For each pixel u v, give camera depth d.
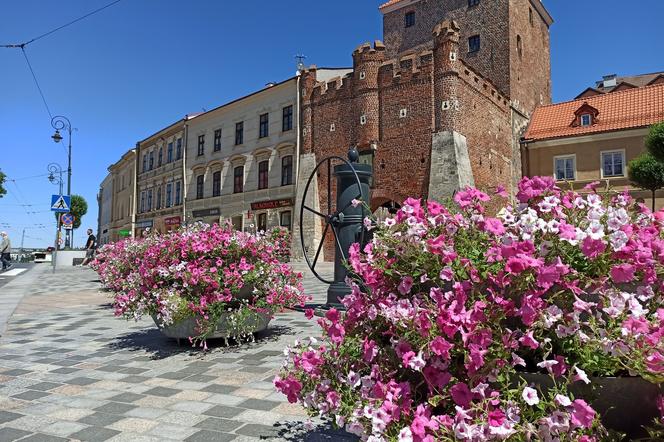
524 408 2.09
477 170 23.23
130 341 6.98
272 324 7.95
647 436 2.17
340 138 25.70
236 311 6.22
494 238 2.51
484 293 2.34
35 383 4.87
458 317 2.19
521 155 28.56
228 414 3.89
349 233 8.00
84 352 6.31
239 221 32.28
